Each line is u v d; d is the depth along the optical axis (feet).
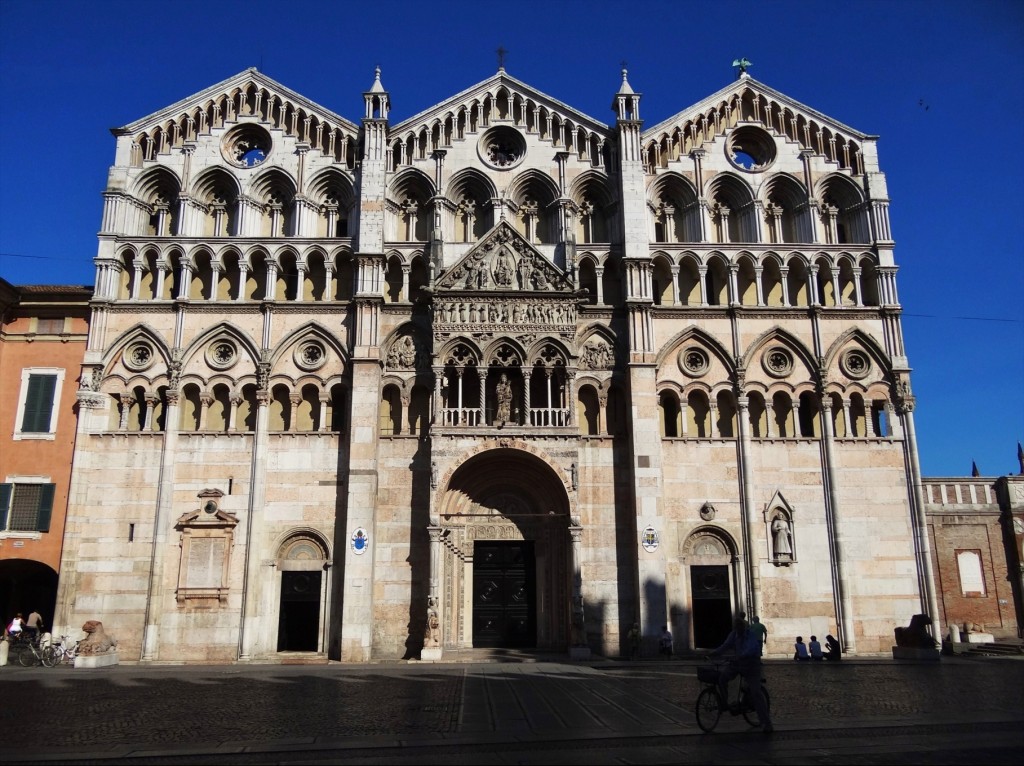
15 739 66.59
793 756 56.85
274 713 79.66
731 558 156.76
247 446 157.58
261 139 179.52
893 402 164.86
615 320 167.12
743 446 160.35
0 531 159.02
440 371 157.28
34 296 169.68
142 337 163.02
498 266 165.37
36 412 165.37
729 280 169.58
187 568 150.41
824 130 182.19
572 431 155.02
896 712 76.23
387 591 151.53
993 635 169.07
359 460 153.48
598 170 177.06
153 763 57.93
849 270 172.35
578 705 83.97
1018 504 175.01
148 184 174.29
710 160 178.91
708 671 68.08
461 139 178.29
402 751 60.49
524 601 157.79
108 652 138.31
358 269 164.45
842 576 154.40
